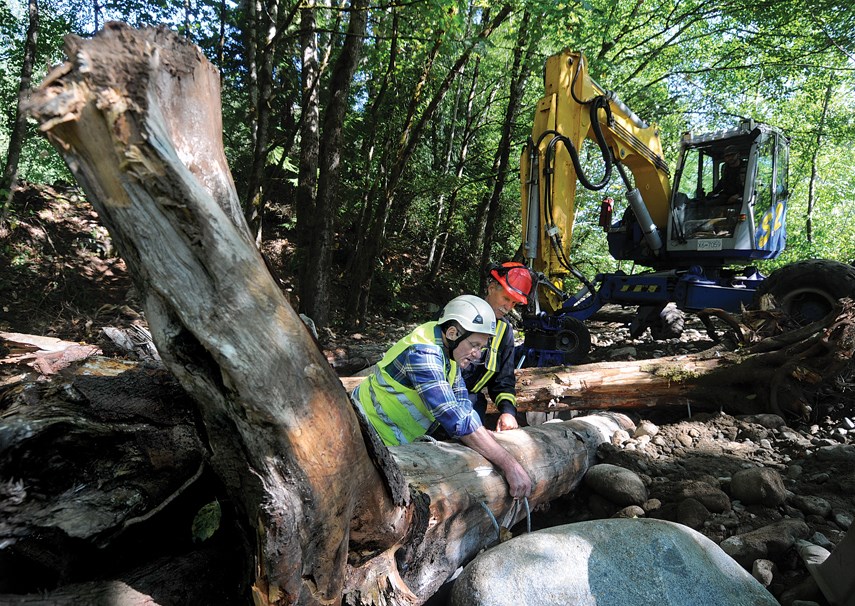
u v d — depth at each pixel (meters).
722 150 6.07
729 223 6.00
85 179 0.86
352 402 1.31
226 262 0.95
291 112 11.05
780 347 3.68
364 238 9.65
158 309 1.00
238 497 1.24
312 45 8.47
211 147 1.01
